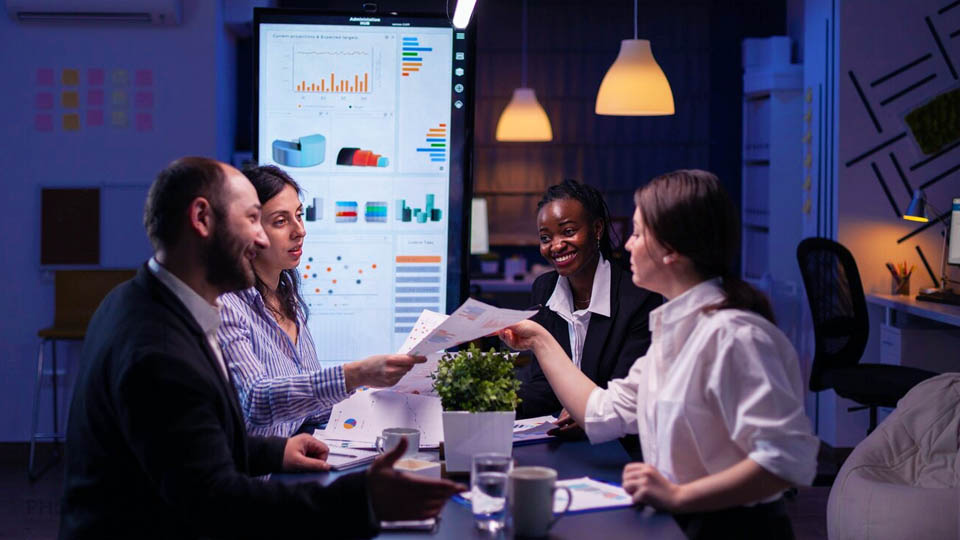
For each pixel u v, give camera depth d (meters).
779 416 1.67
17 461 5.70
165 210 1.75
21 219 5.66
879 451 3.57
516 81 8.80
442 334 2.13
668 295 1.92
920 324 5.57
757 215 7.53
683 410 1.76
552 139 8.85
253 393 2.22
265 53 3.14
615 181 8.88
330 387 2.21
